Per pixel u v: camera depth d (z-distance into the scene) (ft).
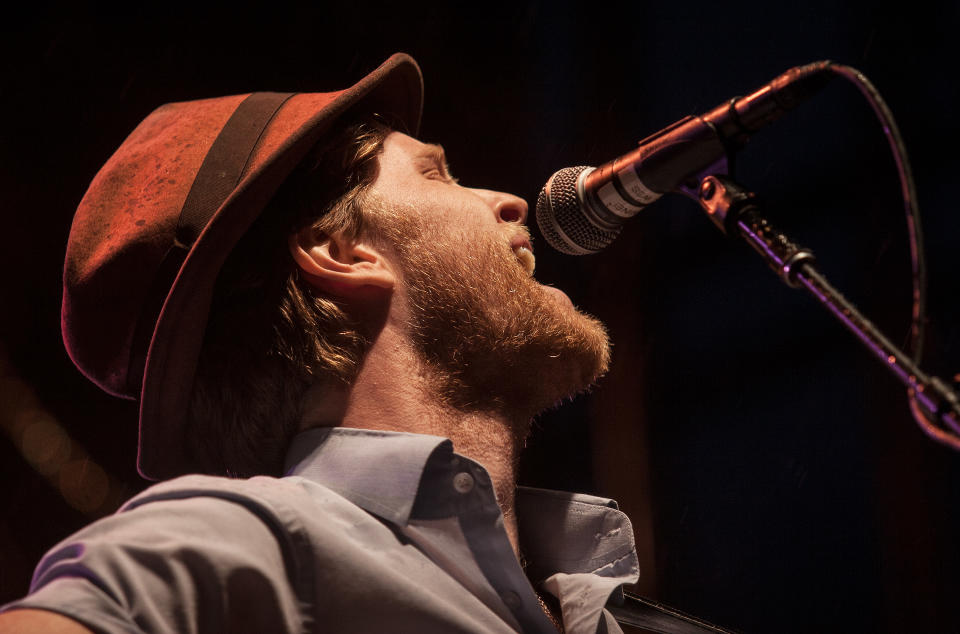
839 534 16.83
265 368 6.59
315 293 6.72
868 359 17.02
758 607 17.16
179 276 6.08
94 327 6.80
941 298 16.10
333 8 17.37
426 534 5.47
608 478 17.85
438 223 6.92
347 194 7.06
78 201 17.28
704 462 17.88
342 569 4.89
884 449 16.63
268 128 6.80
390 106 8.23
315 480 5.81
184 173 6.74
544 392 6.93
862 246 16.84
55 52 16.63
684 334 18.08
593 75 17.88
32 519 16.85
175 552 4.37
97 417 17.61
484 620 5.15
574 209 6.32
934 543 15.87
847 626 16.47
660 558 17.67
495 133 18.16
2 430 16.88
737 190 5.34
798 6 16.74
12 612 3.90
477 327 6.63
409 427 6.32
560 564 7.18
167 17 16.87
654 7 17.58
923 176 16.20
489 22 17.97
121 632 3.91
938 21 15.81
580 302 18.15
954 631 15.44
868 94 4.55
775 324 17.70
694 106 17.51
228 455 6.69
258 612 4.57
